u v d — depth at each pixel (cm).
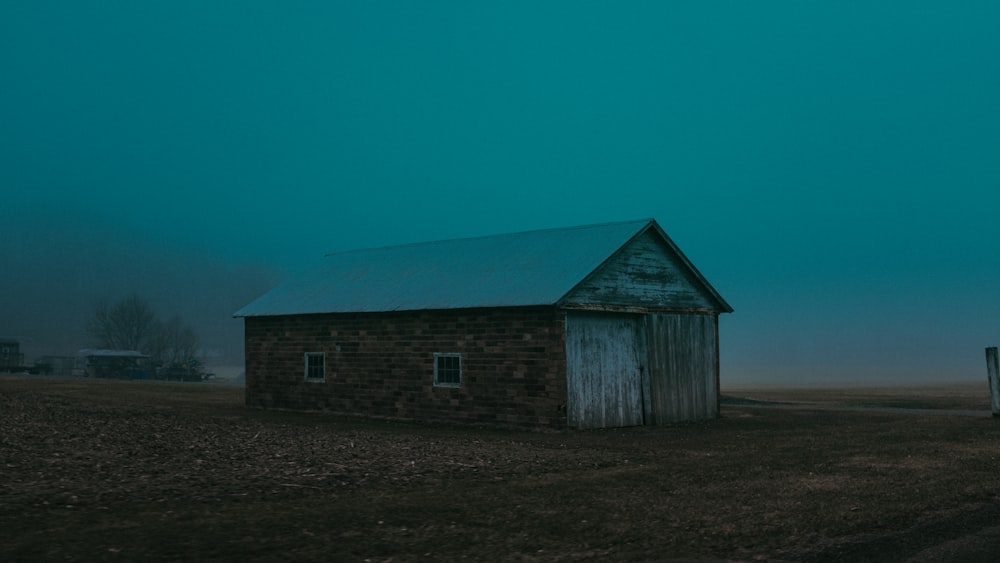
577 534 880
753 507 1023
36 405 2528
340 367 2783
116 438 1642
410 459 1475
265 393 3042
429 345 2512
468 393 2402
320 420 2536
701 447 1770
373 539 848
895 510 996
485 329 2372
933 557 779
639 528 907
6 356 7088
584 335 2297
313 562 758
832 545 827
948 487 1164
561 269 2367
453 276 2677
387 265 3086
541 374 2233
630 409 2400
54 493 1038
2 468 1209
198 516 941
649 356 2467
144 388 4094
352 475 1272
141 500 1024
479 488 1176
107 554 759
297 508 1003
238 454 1478
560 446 1802
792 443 1816
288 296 3116
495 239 2936
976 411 2828
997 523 927
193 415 2500
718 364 2712
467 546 826
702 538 860
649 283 2505
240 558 762
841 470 1353
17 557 739
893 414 2714
